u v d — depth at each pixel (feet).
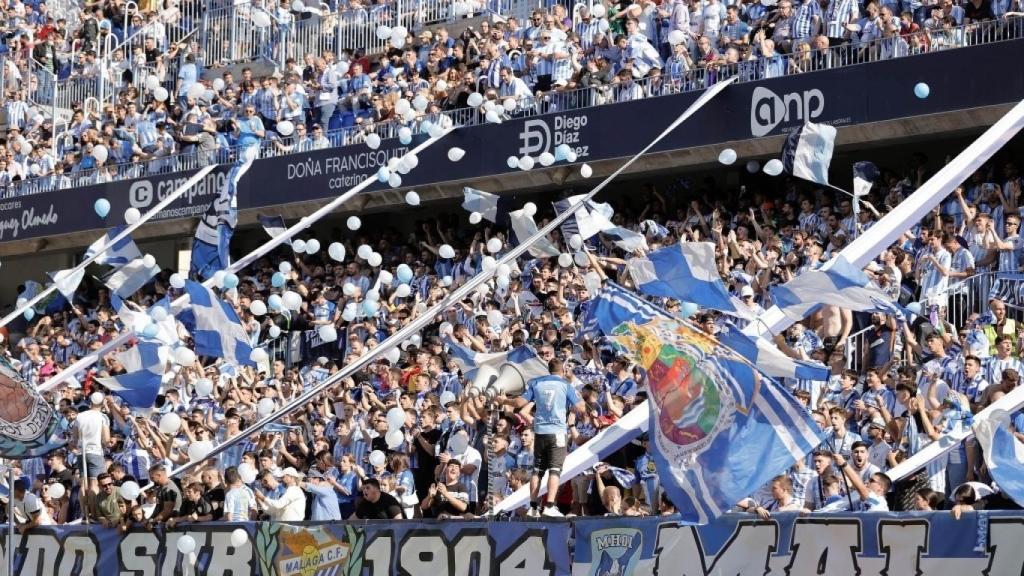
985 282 69.26
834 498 53.31
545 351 67.97
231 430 73.92
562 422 57.21
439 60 100.27
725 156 65.57
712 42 90.33
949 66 76.74
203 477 66.59
